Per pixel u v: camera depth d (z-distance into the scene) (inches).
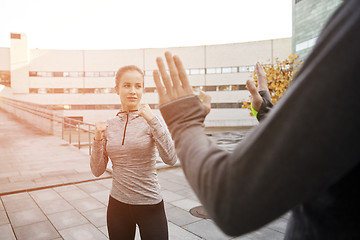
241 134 976.9
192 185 16.9
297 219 19.3
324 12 905.5
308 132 11.4
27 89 1531.7
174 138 20.0
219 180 14.2
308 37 982.4
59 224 155.6
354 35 11.2
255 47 1449.3
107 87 1579.7
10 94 1491.1
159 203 72.1
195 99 20.4
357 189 14.9
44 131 655.8
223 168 14.4
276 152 12.1
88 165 314.0
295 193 12.2
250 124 1466.5
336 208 15.7
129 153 70.6
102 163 78.9
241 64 1471.5
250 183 12.8
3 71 1529.3
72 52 1567.4
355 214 15.1
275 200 12.4
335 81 11.2
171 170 300.7
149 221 69.2
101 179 256.5
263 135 13.0
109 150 74.4
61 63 1563.7
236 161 13.8
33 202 194.5
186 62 1535.4
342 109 11.0
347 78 11.0
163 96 20.8
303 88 12.1
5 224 155.6
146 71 1566.2
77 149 433.4
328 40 12.8
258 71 42.9
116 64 1573.6
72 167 302.8
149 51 1563.7
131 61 1568.7
